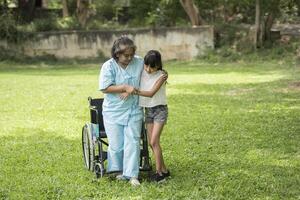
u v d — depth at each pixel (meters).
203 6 31.88
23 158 8.31
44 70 25.48
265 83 17.73
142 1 32.47
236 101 13.94
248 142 9.12
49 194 6.50
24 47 29.92
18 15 32.88
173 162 7.88
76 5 34.50
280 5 28.36
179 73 22.39
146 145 7.04
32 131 10.62
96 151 7.65
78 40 29.69
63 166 7.79
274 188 6.54
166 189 6.54
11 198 6.36
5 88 17.77
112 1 34.06
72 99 14.98
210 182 6.81
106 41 29.64
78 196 6.40
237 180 6.88
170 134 9.95
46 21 30.88
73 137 9.94
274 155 8.20
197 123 10.98
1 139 9.91
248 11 33.06
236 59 27.39
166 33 29.27
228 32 29.64
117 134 6.73
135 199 6.24
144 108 6.89
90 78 20.95
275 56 26.70
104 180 6.90
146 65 6.70
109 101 6.72
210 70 23.56
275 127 10.36
